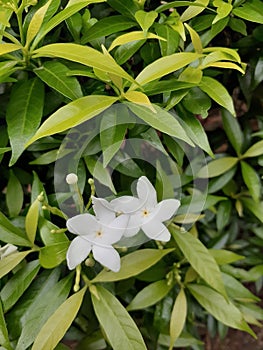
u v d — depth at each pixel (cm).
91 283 34
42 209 34
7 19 31
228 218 47
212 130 48
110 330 33
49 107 34
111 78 30
